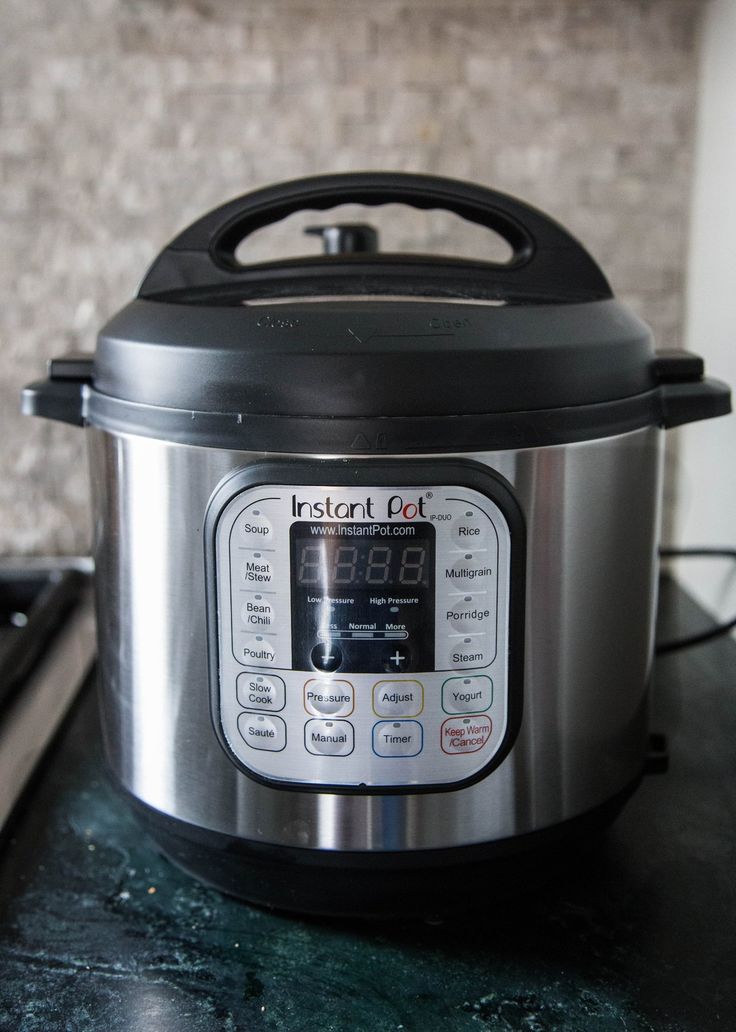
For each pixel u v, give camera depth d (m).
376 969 0.45
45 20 0.80
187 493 0.41
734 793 0.58
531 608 0.41
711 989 0.43
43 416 0.46
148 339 0.41
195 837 0.45
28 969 0.45
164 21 0.80
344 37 0.80
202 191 0.83
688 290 0.85
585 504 0.41
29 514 0.89
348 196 0.47
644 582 0.46
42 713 0.66
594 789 0.46
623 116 0.82
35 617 0.75
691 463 0.86
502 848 0.44
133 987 0.43
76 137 0.82
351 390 0.38
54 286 0.84
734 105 0.73
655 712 0.67
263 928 0.47
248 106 0.81
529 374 0.39
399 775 0.42
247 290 0.46
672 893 0.50
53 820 0.56
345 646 0.40
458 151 0.82
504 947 0.46
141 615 0.44
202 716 0.43
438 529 0.39
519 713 0.42
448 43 0.80
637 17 0.80
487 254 0.83
